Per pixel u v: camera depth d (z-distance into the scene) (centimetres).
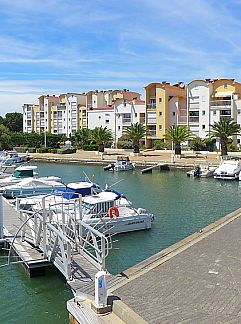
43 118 11656
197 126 8119
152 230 2372
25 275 1678
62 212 1973
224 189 3966
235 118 7812
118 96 10456
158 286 1220
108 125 9219
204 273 1322
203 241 1714
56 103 11475
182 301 1109
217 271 1339
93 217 2230
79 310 1123
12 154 6888
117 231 2256
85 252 1659
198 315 1023
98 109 9381
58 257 1559
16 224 2248
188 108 8162
